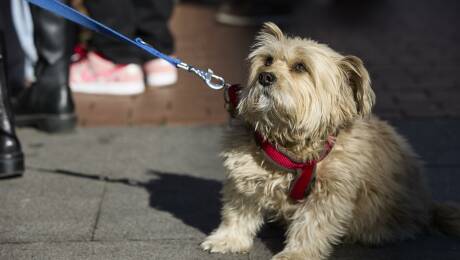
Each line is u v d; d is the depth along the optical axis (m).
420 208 3.72
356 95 3.34
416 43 7.95
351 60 3.32
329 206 3.32
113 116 5.77
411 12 9.55
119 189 4.38
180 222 3.91
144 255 3.52
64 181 4.48
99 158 4.91
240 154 3.38
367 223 3.53
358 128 3.48
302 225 3.38
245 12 8.84
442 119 5.66
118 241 3.67
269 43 3.44
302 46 3.35
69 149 5.07
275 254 3.53
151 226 3.85
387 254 3.55
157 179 4.55
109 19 5.91
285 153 3.25
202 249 3.58
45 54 5.25
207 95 6.28
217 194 4.31
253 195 3.43
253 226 3.60
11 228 3.81
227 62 7.10
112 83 6.26
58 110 5.32
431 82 6.60
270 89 3.24
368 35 8.32
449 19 9.05
